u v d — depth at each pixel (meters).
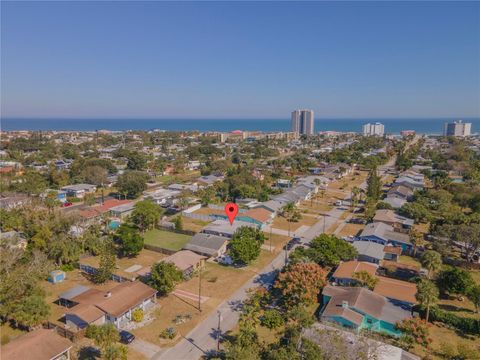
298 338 43.03
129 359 43.41
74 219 79.88
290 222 101.38
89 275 66.94
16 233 80.62
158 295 59.59
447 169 175.75
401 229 90.12
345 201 126.06
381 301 53.94
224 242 77.88
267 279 66.00
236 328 50.44
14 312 48.72
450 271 59.50
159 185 150.00
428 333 47.59
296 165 185.62
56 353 40.84
